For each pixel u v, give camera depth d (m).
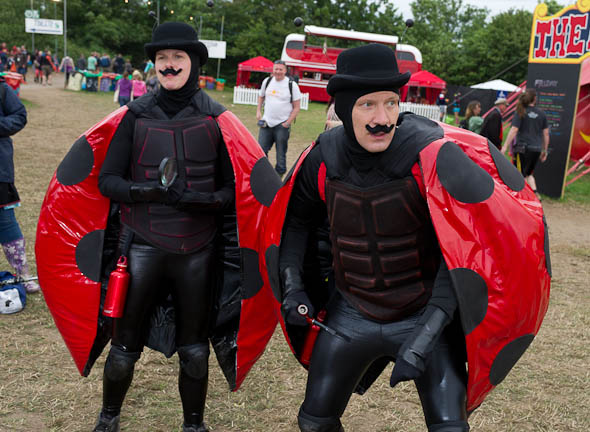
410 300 2.20
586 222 9.46
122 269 2.68
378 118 2.00
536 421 3.42
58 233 2.88
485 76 52.78
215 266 2.85
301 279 2.37
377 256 2.18
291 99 8.64
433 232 2.18
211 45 39.38
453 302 2.05
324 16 55.00
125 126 2.74
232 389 3.12
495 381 2.15
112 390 2.83
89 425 3.16
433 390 2.11
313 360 2.31
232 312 3.04
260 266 2.71
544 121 10.02
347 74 2.00
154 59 2.73
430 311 2.05
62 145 12.68
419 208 2.11
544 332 4.75
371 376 2.68
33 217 6.93
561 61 11.12
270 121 8.70
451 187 2.00
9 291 4.52
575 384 3.89
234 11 57.72
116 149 2.73
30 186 8.55
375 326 2.23
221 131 2.79
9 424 3.10
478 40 53.59
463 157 2.06
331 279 2.50
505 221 2.00
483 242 2.00
